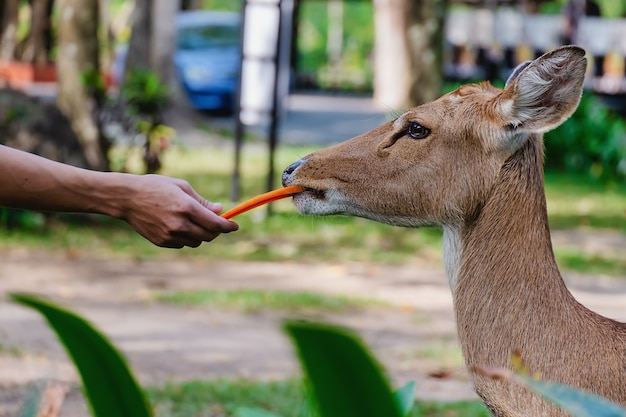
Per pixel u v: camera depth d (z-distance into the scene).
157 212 3.42
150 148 14.30
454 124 4.36
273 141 14.24
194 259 11.80
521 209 4.21
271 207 14.21
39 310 2.01
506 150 4.24
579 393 2.28
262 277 11.05
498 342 4.07
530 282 4.11
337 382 1.96
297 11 34.75
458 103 4.41
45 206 3.38
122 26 35.50
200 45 26.77
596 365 3.92
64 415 6.46
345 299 9.99
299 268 11.58
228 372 7.70
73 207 3.40
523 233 4.18
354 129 23.48
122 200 3.43
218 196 15.03
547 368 3.96
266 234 13.25
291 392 7.04
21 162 3.33
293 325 1.88
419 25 15.12
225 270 11.34
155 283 10.52
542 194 4.25
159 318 9.20
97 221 13.31
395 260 12.10
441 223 4.42
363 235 13.39
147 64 23.92
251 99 14.09
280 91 14.57
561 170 19.92
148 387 7.08
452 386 7.45
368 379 1.94
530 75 4.11
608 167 19.19
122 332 8.67
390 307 9.84
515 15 27.55
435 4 15.09
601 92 26.16
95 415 2.21
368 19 48.91
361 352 1.91
